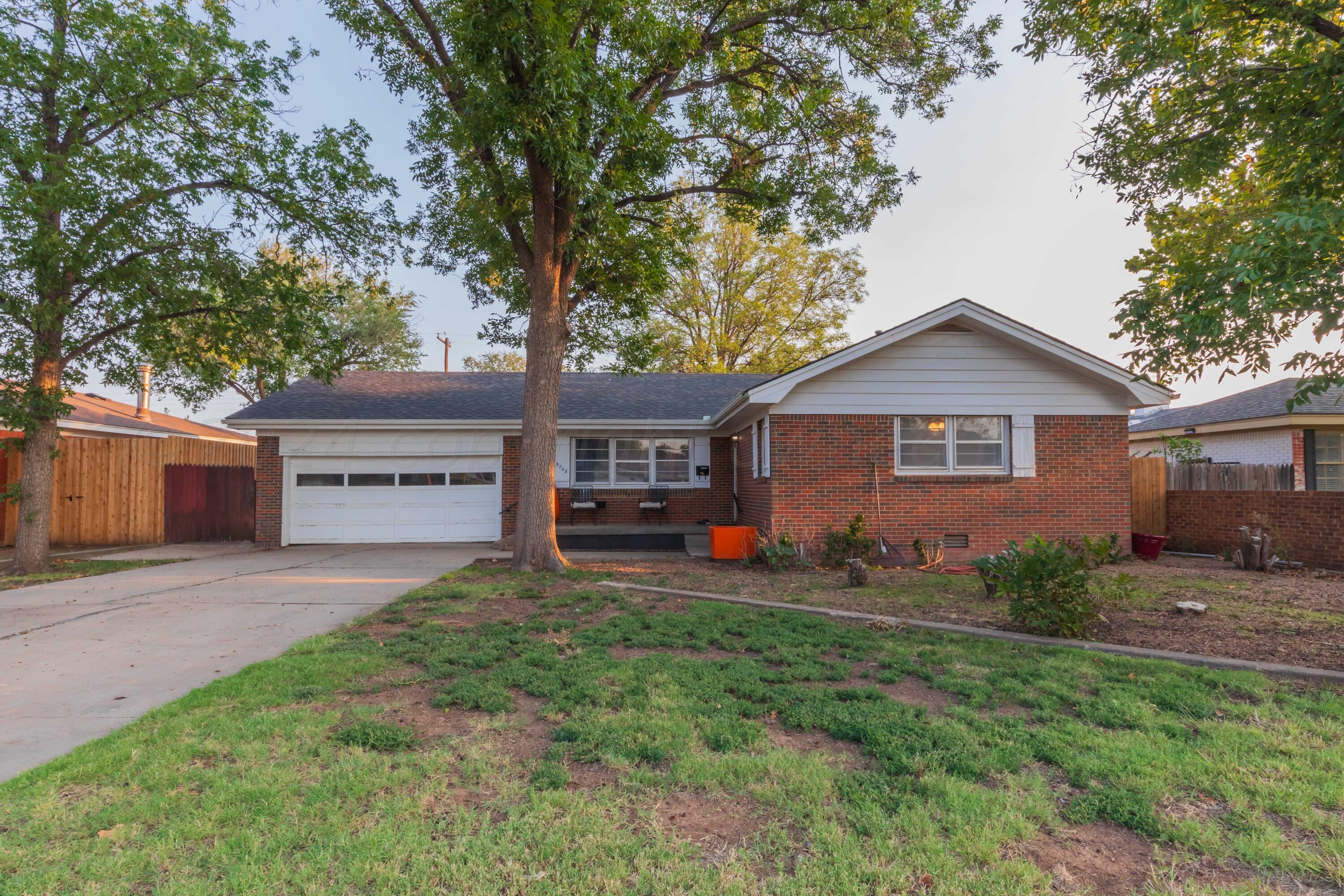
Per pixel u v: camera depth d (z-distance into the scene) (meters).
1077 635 6.37
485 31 8.66
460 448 16.27
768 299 35.81
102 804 3.30
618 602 8.31
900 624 6.85
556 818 3.18
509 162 11.52
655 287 13.39
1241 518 12.23
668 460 16.80
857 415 12.12
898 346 12.17
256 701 4.71
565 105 8.97
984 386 12.20
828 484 12.05
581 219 11.12
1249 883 2.71
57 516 16.31
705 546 14.28
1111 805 3.25
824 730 4.26
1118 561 11.57
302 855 2.86
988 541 12.09
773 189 12.88
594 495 16.53
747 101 13.68
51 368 12.30
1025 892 2.63
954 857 2.86
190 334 13.70
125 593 9.26
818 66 13.25
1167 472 15.34
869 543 11.45
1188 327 5.30
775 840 3.01
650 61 10.98
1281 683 5.05
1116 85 7.23
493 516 16.30
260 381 14.16
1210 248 7.11
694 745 3.97
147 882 2.70
